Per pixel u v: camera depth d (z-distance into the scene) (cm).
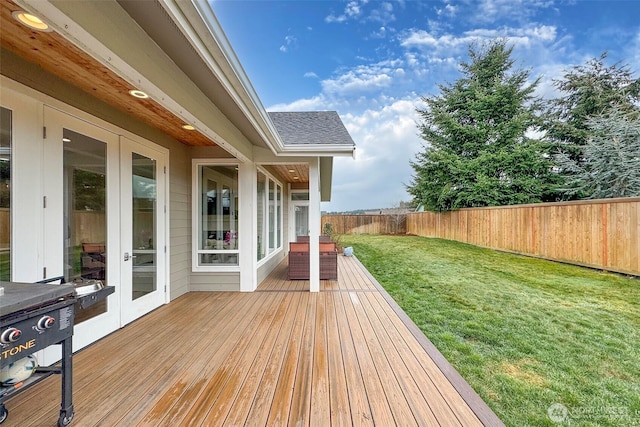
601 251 654
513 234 940
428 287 577
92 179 305
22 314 151
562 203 753
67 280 275
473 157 1454
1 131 220
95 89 285
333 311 412
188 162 515
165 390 223
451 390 224
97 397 213
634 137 853
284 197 1016
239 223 522
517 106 1392
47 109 252
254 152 529
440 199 1393
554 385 249
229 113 351
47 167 253
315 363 265
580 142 1216
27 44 207
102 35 154
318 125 637
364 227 1889
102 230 320
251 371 251
